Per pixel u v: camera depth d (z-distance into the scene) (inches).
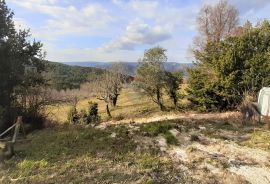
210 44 1096.8
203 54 1114.1
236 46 968.3
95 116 1081.4
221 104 1039.0
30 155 400.8
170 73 1310.3
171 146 414.0
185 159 370.9
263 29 975.6
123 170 338.0
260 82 885.8
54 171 341.7
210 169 342.0
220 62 980.6
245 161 362.6
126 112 1397.6
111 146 411.8
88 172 335.3
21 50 722.8
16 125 463.2
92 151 396.5
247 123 569.0
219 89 1010.7
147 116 1205.7
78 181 312.8
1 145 404.5
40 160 374.9
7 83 669.3
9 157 393.7
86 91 1734.7
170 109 1283.2
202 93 1064.8
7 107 668.7
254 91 882.8
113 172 332.5
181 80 1322.6
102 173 330.0
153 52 1323.8
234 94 939.3
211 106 1056.8
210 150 400.8
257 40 963.3
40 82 757.3
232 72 941.8
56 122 784.9
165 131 467.5
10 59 666.2
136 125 518.3
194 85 1098.1
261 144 422.6
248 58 949.2
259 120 589.9
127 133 464.4
